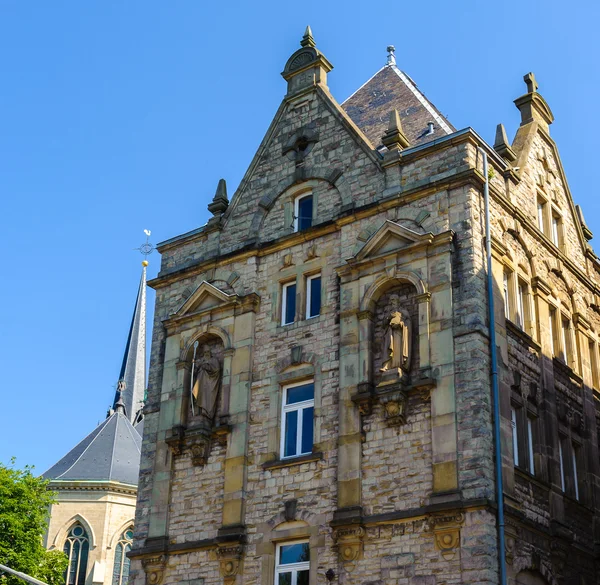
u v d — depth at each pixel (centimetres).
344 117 3359
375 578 2619
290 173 3444
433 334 2791
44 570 5109
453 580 2475
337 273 3095
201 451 3183
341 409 2883
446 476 2592
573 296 3522
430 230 2941
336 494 2808
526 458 2872
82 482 7044
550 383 3131
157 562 3131
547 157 3647
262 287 3334
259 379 3184
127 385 10794
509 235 3133
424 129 3512
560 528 2875
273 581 2859
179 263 3644
